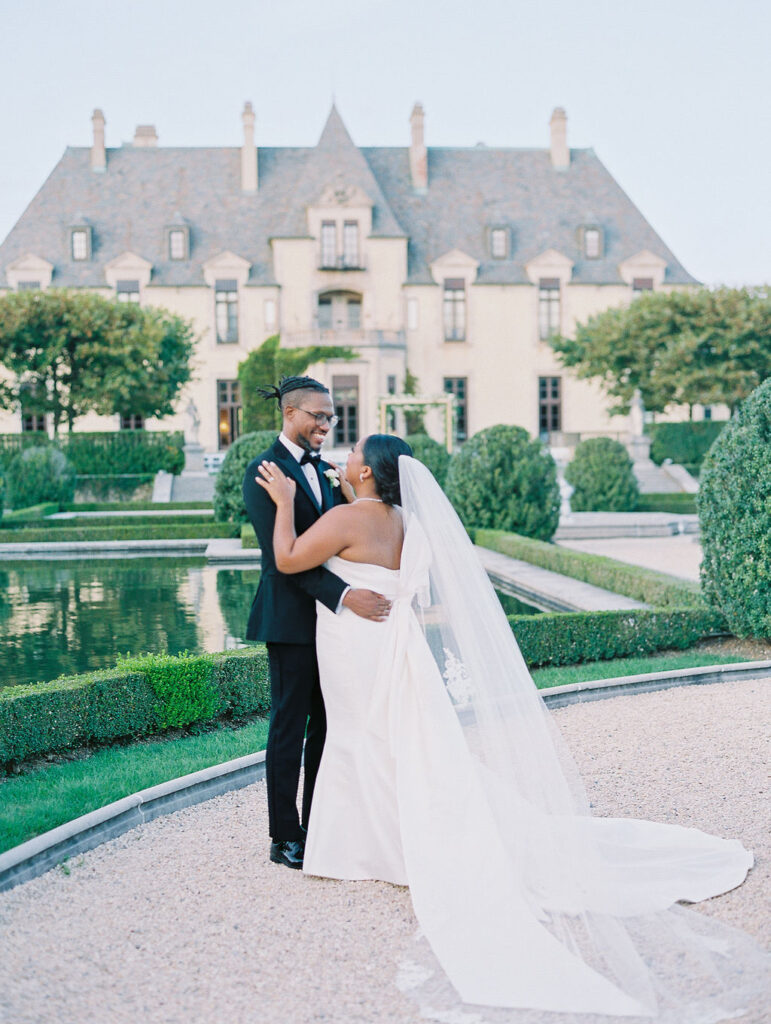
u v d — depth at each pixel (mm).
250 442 18281
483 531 16359
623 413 35594
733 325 32656
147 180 42094
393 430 39938
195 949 3121
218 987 2889
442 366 41062
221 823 4309
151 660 5746
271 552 3826
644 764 5035
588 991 2842
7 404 32906
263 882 3660
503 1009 2787
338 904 3469
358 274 40250
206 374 40125
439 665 3674
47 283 39219
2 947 3109
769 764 4965
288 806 3842
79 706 5199
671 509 24938
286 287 40094
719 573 7887
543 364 41594
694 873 3613
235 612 10680
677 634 8039
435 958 3066
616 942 3086
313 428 3969
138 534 17703
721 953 3055
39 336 32312
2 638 9195
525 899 3266
